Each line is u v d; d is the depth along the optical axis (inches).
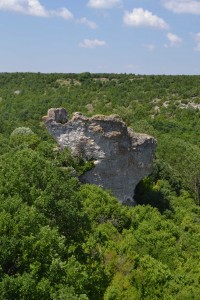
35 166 904.3
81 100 4170.8
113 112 3476.9
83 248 847.1
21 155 987.9
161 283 874.8
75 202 882.1
